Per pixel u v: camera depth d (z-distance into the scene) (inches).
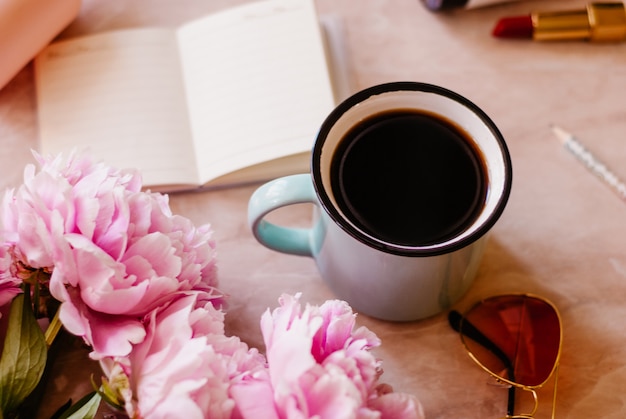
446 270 17.8
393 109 18.8
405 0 23.6
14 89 22.6
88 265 15.6
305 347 15.0
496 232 21.1
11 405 16.7
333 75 22.6
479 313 19.9
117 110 21.9
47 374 19.1
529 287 20.6
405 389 19.6
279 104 21.5
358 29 23.3
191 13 23.8
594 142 21.9
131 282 15.8
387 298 18.9
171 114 21.9
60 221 15.5
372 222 18.1
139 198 16.5
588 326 20.1
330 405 14.9
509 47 23.0
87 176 16.5
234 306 20.4
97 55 22.5
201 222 21.3
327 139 18.1
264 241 19.2
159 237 16.1
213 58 22.3
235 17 22.6
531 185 21.5
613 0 23.5
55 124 21.8
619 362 19.7
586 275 20.6
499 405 19.4
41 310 17.9
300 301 20.4
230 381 15.8
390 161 18.7
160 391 15.2
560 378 19.6
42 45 22.3
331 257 18.7
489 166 18.2
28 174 16.8
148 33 22.7
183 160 21.5
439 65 22.9
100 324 16.2
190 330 15.9
